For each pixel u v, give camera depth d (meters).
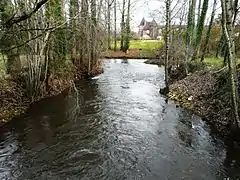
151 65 49.47
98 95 25.69
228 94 18.97
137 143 15.36
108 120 18.89
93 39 33.75
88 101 23.53
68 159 13.45
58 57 27.00
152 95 26.36
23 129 17.03
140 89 28.84
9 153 13.94
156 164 13.11
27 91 22.31
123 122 18.59
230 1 14.76
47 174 12.14
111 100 24.06
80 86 29.27
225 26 14.95
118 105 22.55
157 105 22.88
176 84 28.38
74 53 33.19
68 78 29.39
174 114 20.50
